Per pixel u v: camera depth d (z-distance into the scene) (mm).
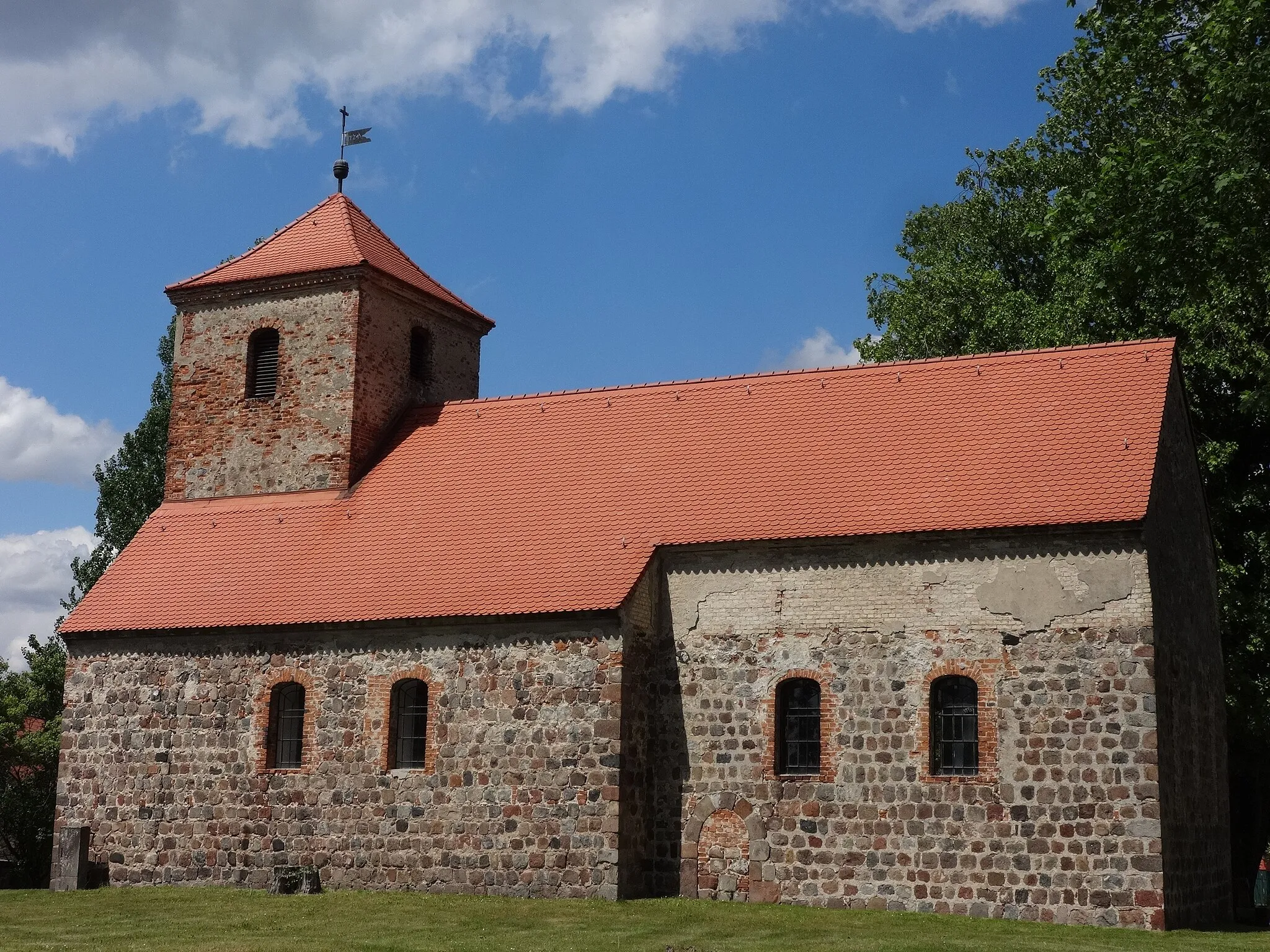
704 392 33906
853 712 27875
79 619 34000
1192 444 31797
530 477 33375
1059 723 26328
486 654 29938
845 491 29469
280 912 27188
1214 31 25359
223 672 32500
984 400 30500
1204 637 31297
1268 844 45719
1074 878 25812
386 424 36844
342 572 32594
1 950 22750
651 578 29906
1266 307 35188
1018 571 27125
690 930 24562
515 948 22609
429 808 29891
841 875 27469
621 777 28375
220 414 37312
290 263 37438
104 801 33031
